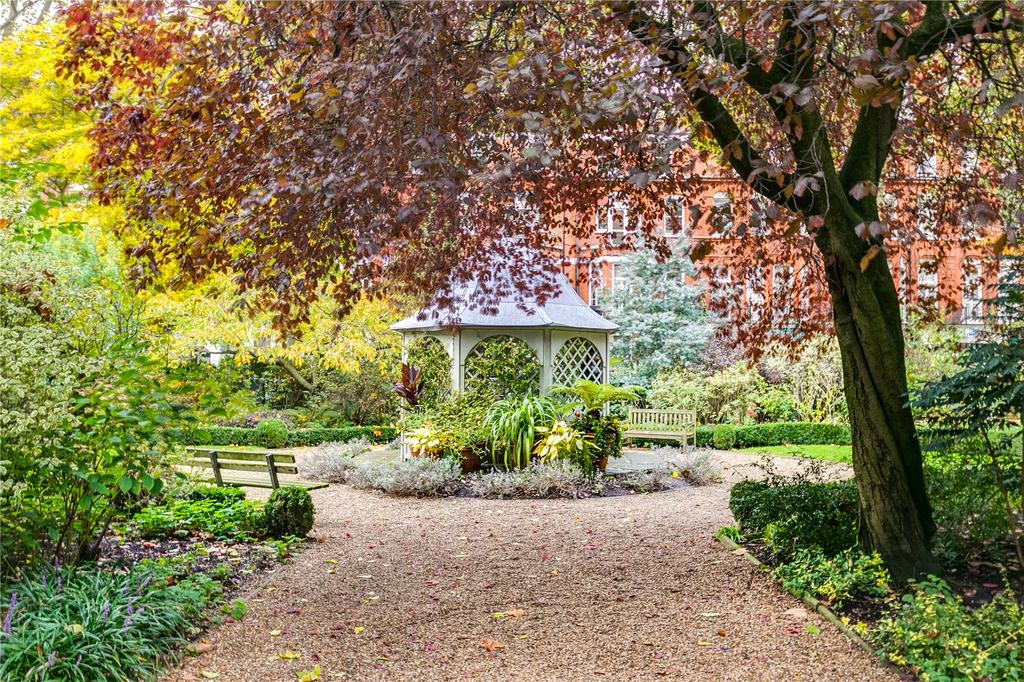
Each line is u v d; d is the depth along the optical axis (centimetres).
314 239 608
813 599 525
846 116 764
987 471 612
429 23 485
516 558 717
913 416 601
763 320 852
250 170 580
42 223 649
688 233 393
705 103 548
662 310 2197
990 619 425
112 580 481
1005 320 584
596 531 836
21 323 470
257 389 2105
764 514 665
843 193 528
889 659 427
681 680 419
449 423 1211
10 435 430
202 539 730
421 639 494
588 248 866
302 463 1330
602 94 433
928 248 828
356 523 895
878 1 382
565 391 1223
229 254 630
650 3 519
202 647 447
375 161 499
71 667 367
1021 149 699
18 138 1256
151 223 631
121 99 697
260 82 606
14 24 1669
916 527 562
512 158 532
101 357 497
